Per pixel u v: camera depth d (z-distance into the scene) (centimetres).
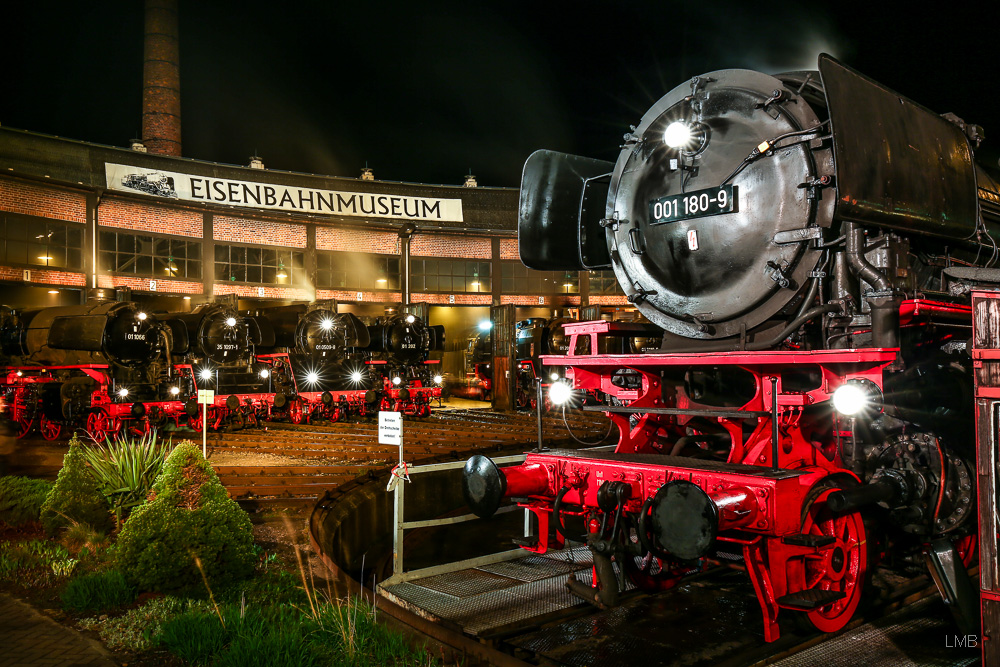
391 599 475
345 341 1816
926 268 478
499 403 2106
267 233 2166
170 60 2575
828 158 413
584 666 372
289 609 433
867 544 414
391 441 552
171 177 1988
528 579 514
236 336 1669
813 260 414
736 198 449
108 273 1881
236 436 1405
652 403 495
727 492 366
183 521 471
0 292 2102
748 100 457
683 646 399
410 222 2327
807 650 383
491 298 2488
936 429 442
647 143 521
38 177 1720
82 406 1389
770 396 404
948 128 482
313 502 786
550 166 611
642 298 521
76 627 419
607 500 384
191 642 372
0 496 688
